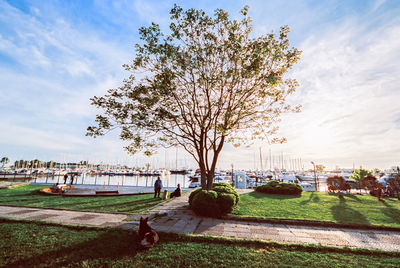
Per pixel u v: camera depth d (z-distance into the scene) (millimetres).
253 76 10984
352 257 5820
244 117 12305
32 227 7676
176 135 12898
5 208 11250
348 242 7094
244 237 7355
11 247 5906
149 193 19719
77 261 5238
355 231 8305
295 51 10602
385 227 8453
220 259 5496
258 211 11148
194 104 12383
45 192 18094
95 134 11617
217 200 10453
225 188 12164
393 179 17109
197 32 11047
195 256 5625
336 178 18609
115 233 7195
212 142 12680
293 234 7836
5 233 6973
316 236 7664
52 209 11125
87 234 7078
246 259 5551
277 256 5793
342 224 8836
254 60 10133
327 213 10773
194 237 6980
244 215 10234
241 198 15773
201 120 12492
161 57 11289
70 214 10008
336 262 5477
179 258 5492
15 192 19016
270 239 7215
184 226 8469
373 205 12883
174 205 12914
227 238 6926
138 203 13758
